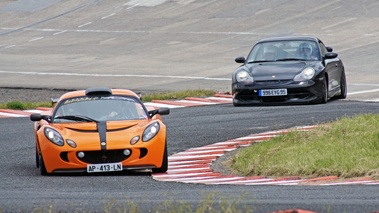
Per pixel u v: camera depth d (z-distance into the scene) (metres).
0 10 150.75
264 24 117.75
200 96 71.94
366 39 101.12
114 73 94.06
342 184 30.31
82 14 141.88
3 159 41.78
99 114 38.00
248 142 44.56
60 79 92.12
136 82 86.19
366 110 54.41
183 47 109.69
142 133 36.16
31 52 116.88
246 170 36.03
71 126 36.94
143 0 145.25
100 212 23.86
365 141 38.41
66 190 30.75
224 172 36.97
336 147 37.84
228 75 87.69
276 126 49.47
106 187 31.56
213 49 106.31
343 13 116.94
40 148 36.12
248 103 60.12
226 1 134.88
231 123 52.22
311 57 61.84
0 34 134.12
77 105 38.59
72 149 35.50
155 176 35.34
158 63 99.56
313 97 59.31
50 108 68.25
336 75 63.75
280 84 59.16
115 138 35.81
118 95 39.31
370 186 29.23
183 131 50.00
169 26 124.94
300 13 120.56
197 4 136.50
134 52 109.69
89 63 103.56
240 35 113.31
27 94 82.44
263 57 62.53
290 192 28.05
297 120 51.38
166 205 23.77
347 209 23.59
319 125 46.22
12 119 60.78
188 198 26.72
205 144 45.00
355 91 70.25
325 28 110.12
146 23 129.12
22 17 144.75
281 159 36.78
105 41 120.25
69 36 127.12
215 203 24.98
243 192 28.14
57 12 145.25
